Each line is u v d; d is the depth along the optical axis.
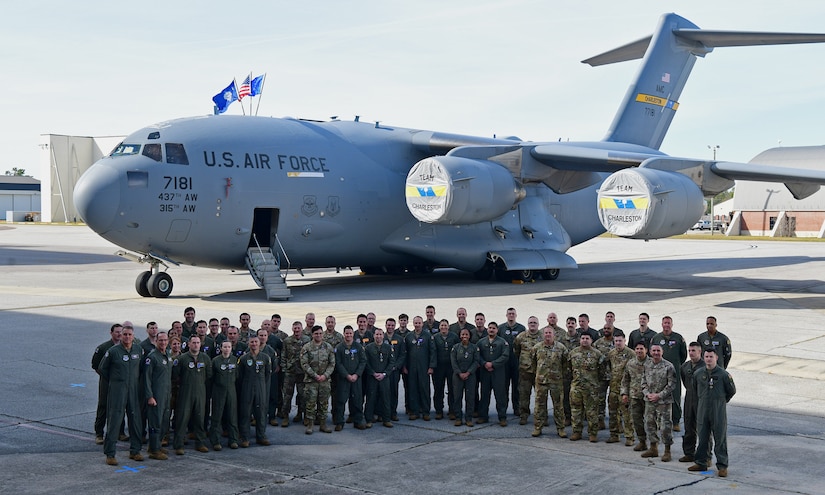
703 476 8.94
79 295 24.52
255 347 10.23
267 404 10.82
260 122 24.94
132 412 9.52
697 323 19.09
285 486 8.59
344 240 25.89
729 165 22.72
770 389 12.82
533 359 11.24
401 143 27.44
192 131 23.33
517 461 9.53
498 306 21.92
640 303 22.73
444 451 9.98
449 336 11.78
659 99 32.28
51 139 91.69
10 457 9.54
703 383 9.01
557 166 25.30
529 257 28.22
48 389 12.70
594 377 10.43
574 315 20.39
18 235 66.31
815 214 77.88
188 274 32.28
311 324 11.99
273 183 23.94
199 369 9.90
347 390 11.03
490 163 23.64
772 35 27.77
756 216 81.94
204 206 22.91
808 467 9.21
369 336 11.95
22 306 21.77
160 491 8.41
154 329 10.18
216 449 10.02
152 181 22.20
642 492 8.38
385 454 9.84
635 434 10.79
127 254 23.62
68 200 93.56
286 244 24.66
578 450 10.05
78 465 9.30
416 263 28.91
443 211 21.98
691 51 32.69
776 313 20.81
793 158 82.31
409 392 11.66
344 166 25.61
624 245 55.22
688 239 65.25
